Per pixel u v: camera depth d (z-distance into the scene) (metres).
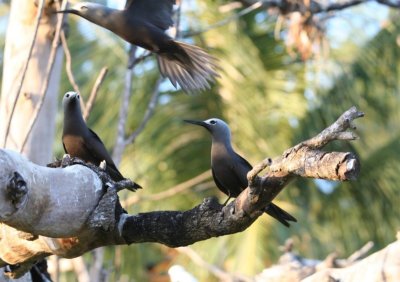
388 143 19.11
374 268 9.44
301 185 18.69
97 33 18.25
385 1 13.58
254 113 17.88
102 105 17.78
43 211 7.34
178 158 18.06
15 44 11.05
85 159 9.59
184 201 18.06
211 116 18.08
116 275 11.66
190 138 18.12
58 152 17.55
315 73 18.38
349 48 18.75
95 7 9.04
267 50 18.47
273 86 18.19
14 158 7.04
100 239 7.82
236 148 17.78
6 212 7.00
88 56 18.16
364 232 19.05
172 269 11.33
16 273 8.45
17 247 8.01
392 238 19.08
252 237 17.41
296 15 13.08
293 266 11.11
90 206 7.64
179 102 18.09
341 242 18.84
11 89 10.91
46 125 10.89
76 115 9.60
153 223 7.68
